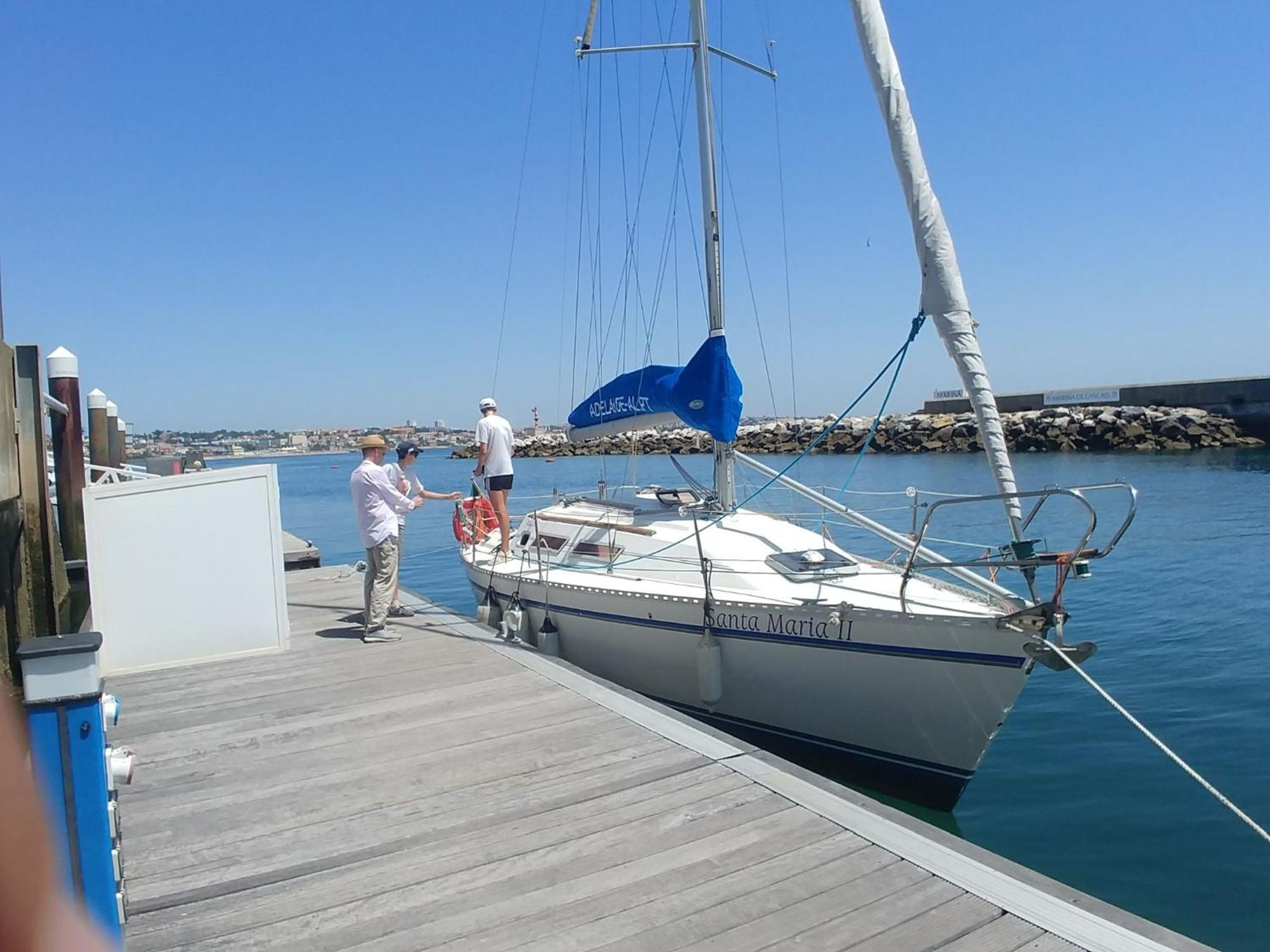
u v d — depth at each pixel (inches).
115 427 560.4
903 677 226.1
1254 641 380.2
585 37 362.3
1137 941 116.0
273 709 223.0
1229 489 938.7
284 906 131.9
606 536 315.3
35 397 253.4
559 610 300.7
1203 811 233.0
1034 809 237.6
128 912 130.3
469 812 161.3
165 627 263.1
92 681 91.7
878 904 127.3
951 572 230.2
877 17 223.6
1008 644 207.8
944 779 231.0
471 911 128.8
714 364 297.3
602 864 141.3
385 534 288.7
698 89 308.5
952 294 217.6
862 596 249.8
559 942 120.5
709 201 306.2
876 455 1758.1
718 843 146.6
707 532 298.4
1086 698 320.2
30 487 253.4
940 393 2100.1
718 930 122.3
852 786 247.8
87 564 256.5
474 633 300.8
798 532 303.0
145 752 194.9
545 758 185.8
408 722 211.0
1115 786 249.6
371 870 141.6
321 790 173.2
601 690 231.6
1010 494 207.6
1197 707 305.7
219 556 268.5
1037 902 126.1
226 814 163.3
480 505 390.3
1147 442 1541.6
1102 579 519.2
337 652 277.1
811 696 243.3
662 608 266.7
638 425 325.4
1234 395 1601.9
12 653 195.0
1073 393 1887.3
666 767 179.5
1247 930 181.9
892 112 222.4
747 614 247.6
